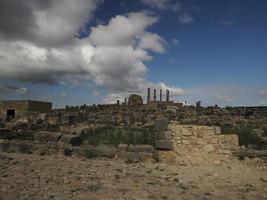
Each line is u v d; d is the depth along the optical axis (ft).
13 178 36.42
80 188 32.27
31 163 46.11
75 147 55.62
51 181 35.09
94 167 43.98
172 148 50.08
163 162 50.29
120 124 94.63
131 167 45.42
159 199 29.66
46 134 59.41
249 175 41.88
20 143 59.98
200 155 49.60
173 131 51.31
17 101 141.69
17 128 89.56
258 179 39.86
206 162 48.88
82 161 49.42
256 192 33.91
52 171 40.37
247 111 121.29
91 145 58.39
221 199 30.60
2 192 30.58
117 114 126.93
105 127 80.59
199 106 158.71
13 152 59.82
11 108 142.20
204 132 50.72
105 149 53.31
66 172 39.81
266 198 31.83
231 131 64.23
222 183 37.24
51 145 57.67
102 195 30.07
